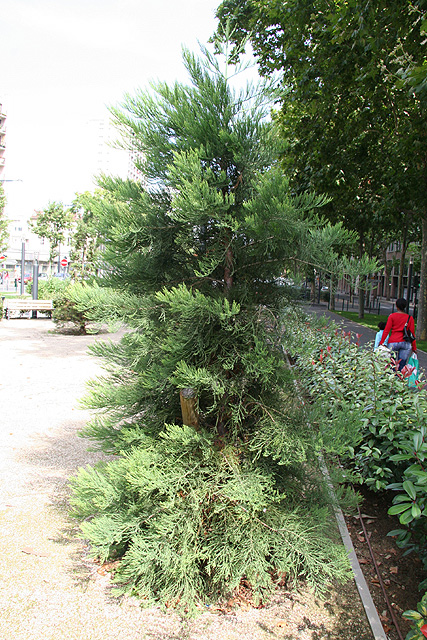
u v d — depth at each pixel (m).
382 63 9.95
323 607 2.85
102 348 3.30
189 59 3.03
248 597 2.92
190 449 2.89
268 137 3.04
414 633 2.18
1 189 38.25
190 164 2.55
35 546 3.36
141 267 3.00
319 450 2.72
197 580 2.86
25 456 5.13
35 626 2.57
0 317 18.81
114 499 2.96
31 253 69.50
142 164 3.08
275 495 2.95
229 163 3.02
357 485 4.46
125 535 2.87
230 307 2.79
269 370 2.63
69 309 14.82
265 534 2.83
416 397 3.70
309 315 3.01
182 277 3.14
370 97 11.43
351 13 8.12
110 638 2.51
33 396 7.67
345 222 21.17
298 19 10.01
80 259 30.38
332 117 12.40
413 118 11.99
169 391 3.12
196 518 2.77
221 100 2.99
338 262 2.65
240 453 2.97
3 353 11.60
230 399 2.97
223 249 2.98
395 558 3.39
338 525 3.62
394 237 32.03
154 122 3.05
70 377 9.10
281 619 2.73
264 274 3.12
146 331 3.02
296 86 11.25
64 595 2.84
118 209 2.88
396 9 7.81
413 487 2.56
